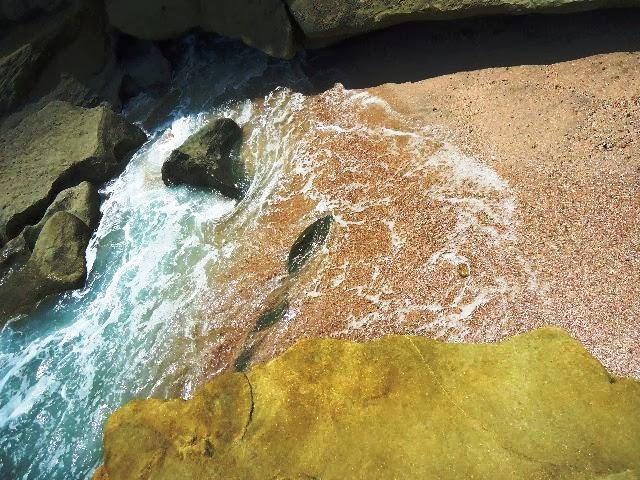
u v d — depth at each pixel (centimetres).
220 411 445
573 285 523
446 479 380
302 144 716
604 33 658
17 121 821
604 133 604
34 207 735
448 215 597
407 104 701
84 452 551
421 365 441
